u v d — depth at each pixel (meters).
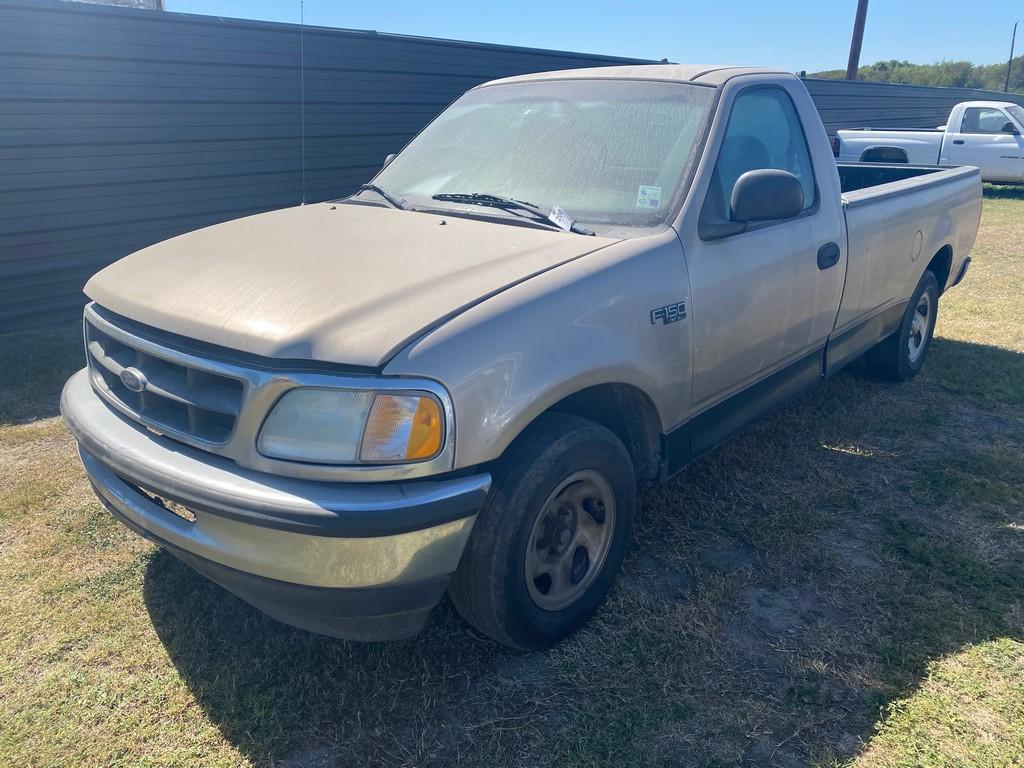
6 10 6.18
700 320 3.12
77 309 7.16
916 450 4.48
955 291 8.36
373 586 2.26
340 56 8.54
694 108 3.44
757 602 3.12
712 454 4.36
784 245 3.58
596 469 2.78
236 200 8.05
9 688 2.66
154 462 2.43
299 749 2.43
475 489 2.33
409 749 2.43
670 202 3.16
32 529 3.62
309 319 2.33
